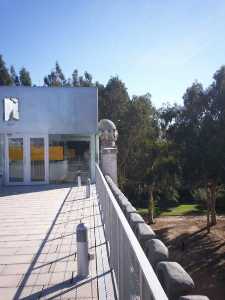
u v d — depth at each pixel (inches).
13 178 625.0
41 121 628.1
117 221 177.8
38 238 284.2
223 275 784.3
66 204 437.1
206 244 1018.1
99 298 173.6
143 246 143.9
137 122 1600.6
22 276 204.4
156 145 1424.7
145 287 90.7
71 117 635.5
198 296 82.8
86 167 641.0
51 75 2468.0
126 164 1579.7
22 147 625.9
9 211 399.9
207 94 1202.6
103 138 586.2
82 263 201.0
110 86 1806.1
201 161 1177.4
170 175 1369.3
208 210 1176.8
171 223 1290.6
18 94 621.6
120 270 163.2
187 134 1242.0
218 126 1145.4
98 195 449.1
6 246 263.9
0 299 174.9
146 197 1627.7
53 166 632.4
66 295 177.9
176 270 102.0
